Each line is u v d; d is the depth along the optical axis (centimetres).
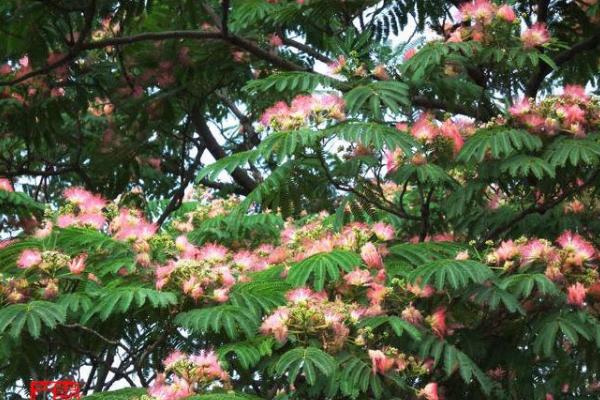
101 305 492
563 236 578
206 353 536
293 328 504
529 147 598
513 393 651
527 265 575
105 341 525
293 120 592
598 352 614
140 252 542
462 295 565
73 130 1012
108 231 582
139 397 488
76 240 539
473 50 679
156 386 497
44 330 519
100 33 922
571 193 658
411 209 772
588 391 810
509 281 550
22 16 767
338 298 555
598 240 710
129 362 552
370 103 602
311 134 577
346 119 599
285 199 655
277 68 877
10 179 945
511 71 788
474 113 752
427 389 523
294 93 727
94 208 591
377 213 721
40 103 874
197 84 930
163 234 574
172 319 532
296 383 529
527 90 813
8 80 879
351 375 495
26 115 880
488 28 668
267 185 631
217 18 922
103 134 966
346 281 568
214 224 806
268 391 568
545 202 670
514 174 591
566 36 852
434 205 751
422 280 540
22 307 466
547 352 553
